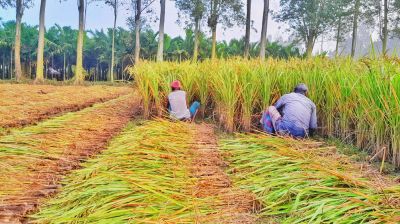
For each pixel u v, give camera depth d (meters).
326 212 2.31
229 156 3.88
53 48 41.19
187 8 23.38
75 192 2.73
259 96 5.56
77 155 3.80
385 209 2.26
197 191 2.73
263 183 2.95
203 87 6.73
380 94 3.73
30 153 3.74
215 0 23.23
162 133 4.65
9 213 2.41
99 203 2.49
